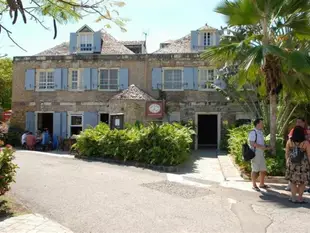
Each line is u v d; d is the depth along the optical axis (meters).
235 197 7.70
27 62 21.45
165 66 19.95
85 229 5.59
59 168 11.75
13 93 21.59
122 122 17.09
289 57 9.02
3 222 5.58
